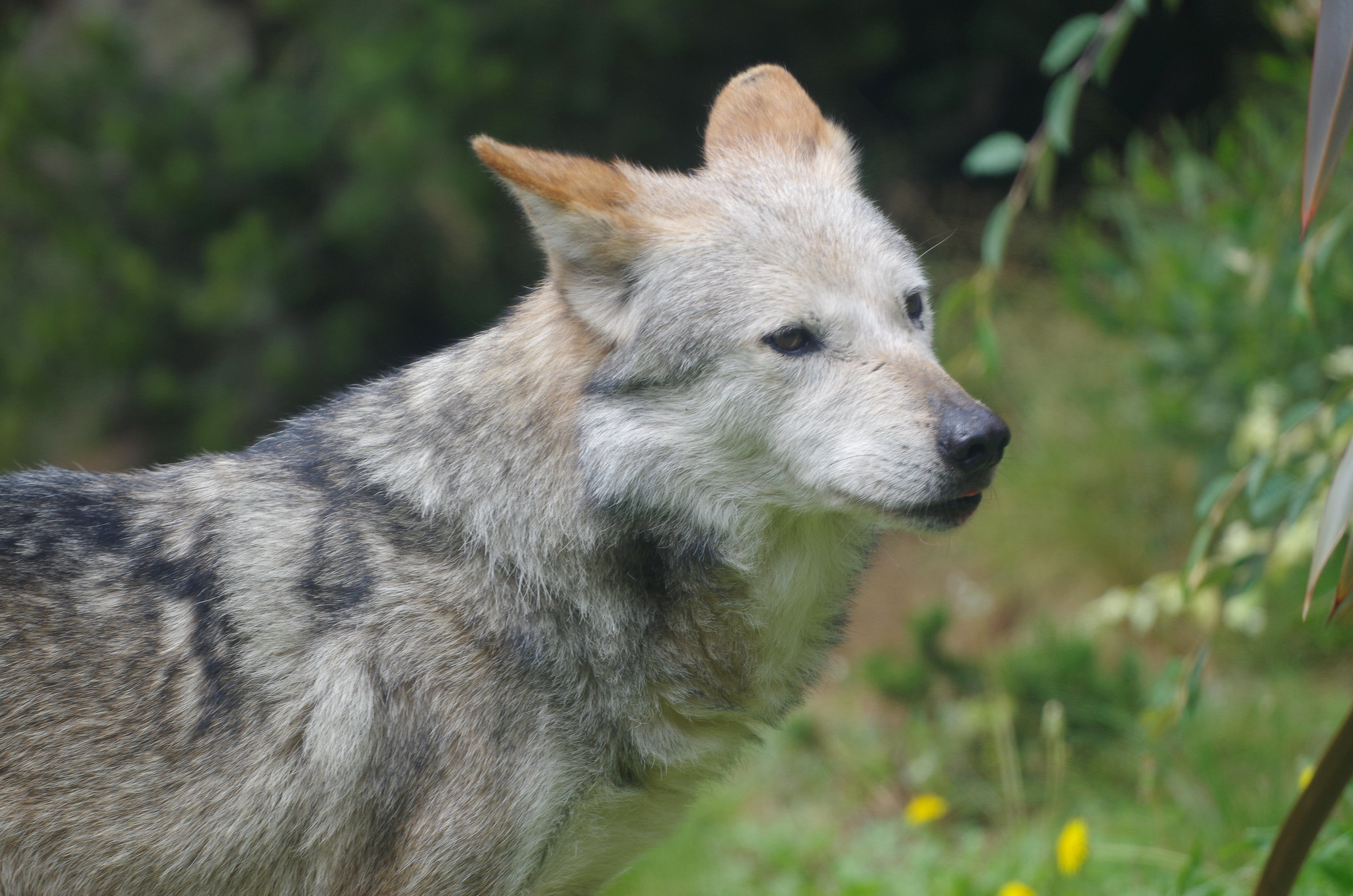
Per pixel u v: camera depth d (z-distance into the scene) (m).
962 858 8.64
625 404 5.18
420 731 4.83
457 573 5.01
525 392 5.26
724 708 5.36
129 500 5.29
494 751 4.85
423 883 4.81
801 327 5.17
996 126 20.44
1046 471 12.84
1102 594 12.07
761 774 10.60
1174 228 11.64
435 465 5.18
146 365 15.58
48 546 5.07
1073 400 13.45
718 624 5.31
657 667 5.18
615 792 5.18
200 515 5.21
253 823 4.91
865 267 5.36
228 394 15.84
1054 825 8.31
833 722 11.11
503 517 5.07
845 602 5.75
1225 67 19.58
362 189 14.98
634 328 5.25
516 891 4.96
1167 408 11.05
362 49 14.98
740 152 5.96
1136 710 9.23
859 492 5.07
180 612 5.02
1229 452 10.22
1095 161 14.01
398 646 4.90
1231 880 6.29
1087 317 12.38
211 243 15.24
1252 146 11.92
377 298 16.41
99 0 17.69
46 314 15.02
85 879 4.89
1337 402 5.64
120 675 4.90
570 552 5.07
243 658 4.95
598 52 16.12
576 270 5.36
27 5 18.09
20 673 4.86
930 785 9.59
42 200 15.28
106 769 4.84
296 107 15.53
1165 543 11.89
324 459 5.37
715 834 9.62
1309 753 8.58
